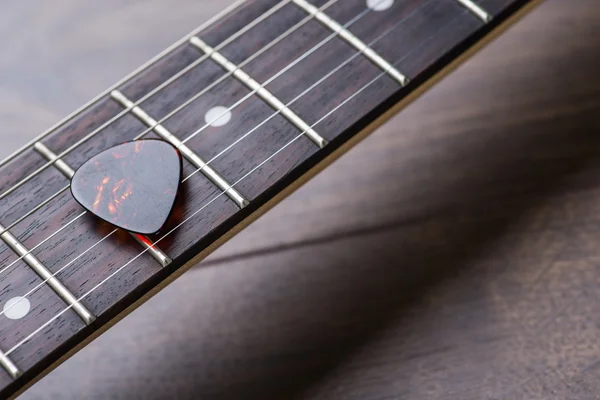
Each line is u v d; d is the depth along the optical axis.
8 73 0.44
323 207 0.41
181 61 0.37
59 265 0.33
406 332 0.39
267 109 0.35
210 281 0.40
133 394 0.38
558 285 0.39
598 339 0.38
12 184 0.35
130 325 0.39
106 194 0.34
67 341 0.32
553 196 0.41
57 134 0.35
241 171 0.34
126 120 0.36
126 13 0.46
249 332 0.39
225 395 0.38
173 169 0.34
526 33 0.44
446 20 0.37
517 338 0.38
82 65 0.45
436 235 0.41
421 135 0.43
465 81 0.44
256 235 0.41
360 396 0.38
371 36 0.37
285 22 0.37
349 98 0.35
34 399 0.38
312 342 0.39
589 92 0.43
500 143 0.42
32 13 0.46
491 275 0.40
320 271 0.40
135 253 0.33
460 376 0.38
